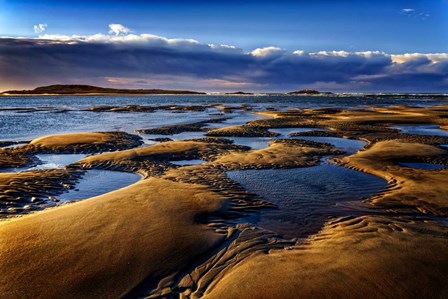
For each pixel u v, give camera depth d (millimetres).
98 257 5449
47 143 17500
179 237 6273
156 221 6832
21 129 26078
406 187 10102
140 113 46125
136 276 5098
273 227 7297
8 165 13406
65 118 36938
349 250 5934
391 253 5789
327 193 9789
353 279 4977
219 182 10703
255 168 12781
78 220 6711
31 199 9102
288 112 44844
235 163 13430
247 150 16891
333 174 12055
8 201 8758
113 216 6965
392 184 10633
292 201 9062
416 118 33688
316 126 28078
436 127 28062
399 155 14766
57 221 6652
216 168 12656
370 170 12359
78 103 79875
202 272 5352
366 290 4734
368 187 10391
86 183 10977
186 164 13867
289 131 25203
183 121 33531
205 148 16531
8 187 9672
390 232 6793
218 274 5301
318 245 6262
